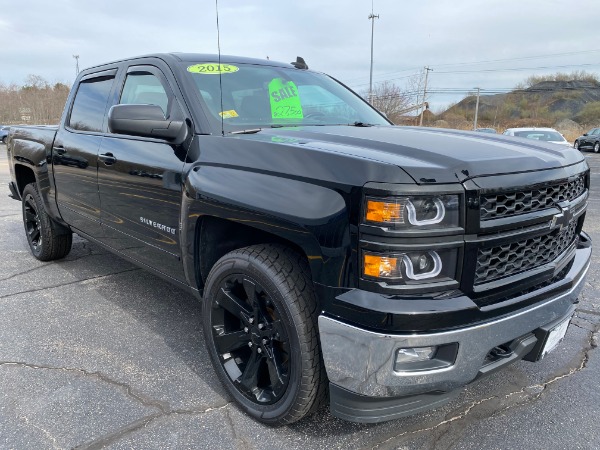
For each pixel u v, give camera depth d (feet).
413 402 6.46
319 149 6.70
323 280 6.21
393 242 5.70
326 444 7.29
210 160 7.96
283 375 7.20
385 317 5.72
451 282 5.98
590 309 12.33
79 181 12.07
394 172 5.74
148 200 9.50
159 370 9.37
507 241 6.32
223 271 7.72
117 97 11.30
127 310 12.21
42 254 15.58
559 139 51.67
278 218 6.57
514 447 7.26
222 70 10.07
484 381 9.03
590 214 25.45
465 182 5.88
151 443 7.27
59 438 7.33
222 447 7.22
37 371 9.23
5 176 44.24
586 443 7.34
